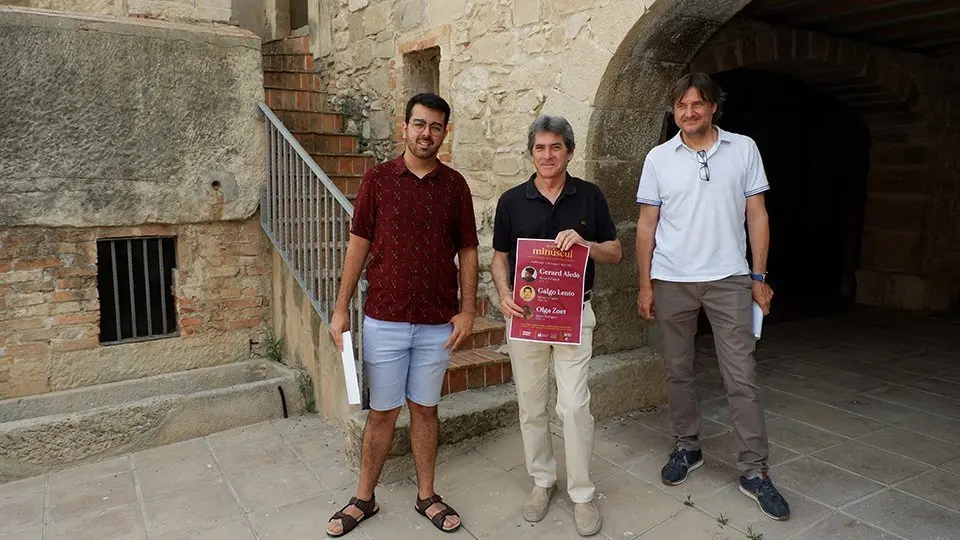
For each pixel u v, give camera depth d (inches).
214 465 136.9
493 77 174.2
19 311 152.7
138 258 169.2
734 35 194.5
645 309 125.5
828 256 352.2
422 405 112.2
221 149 171.6
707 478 126.0
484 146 179.8
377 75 227.9
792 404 163.6
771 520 111.5
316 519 116.0
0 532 112.7
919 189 266.4
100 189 156.8
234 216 175.6
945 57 259.6
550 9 155.7
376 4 225.6
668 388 127.5
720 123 321.4
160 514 118.0
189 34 164.6
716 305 116.0
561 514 115.8
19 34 144.5
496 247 113.7
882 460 132.7
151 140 162.1
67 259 157.4
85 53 152.1
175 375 171.0
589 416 109.9
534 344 109.3
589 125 148.1
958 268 282.2
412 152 103.9
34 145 148.6
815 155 353.1
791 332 235.3
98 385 162.9
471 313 111.3
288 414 161.9
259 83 175.6
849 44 225.3
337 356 149.1
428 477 115.2
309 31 273.6
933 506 115.1
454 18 186.9
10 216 147.6
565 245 103.9
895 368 193.3
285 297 176.4
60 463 136.2
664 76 151.2
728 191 114.0
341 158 218.8
